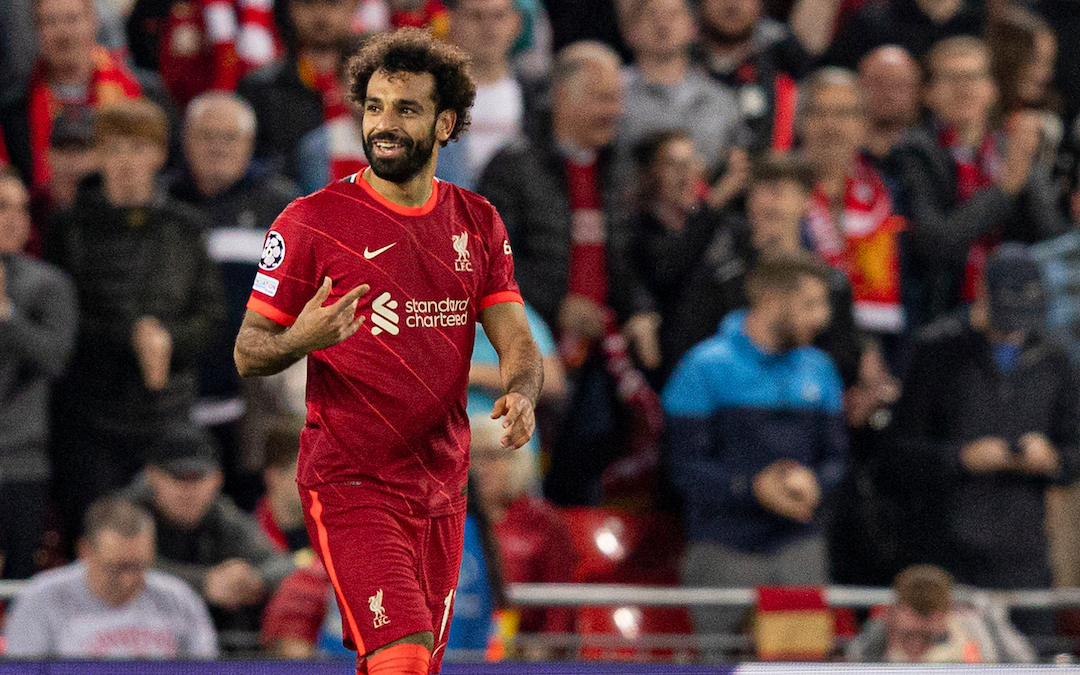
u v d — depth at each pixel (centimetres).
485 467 2103
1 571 2212
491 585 1916
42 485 2252
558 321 2464
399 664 998
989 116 3000
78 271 2314
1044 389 2462
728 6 2856
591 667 1286
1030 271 2464
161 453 2144
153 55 2828
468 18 2673
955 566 2439
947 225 2752
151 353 2259
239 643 2103
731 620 2192
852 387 2500
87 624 1977
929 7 3203
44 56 2534
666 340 2519
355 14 2703
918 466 2455
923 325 2762
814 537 2253
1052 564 2622
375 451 1040
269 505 2270
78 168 2469
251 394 2319
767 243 2492
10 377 2217
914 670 1220
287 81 2655
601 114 2511
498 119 2697
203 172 2466
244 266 2436
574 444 2450
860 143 2714
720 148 2761
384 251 1030
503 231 1097
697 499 2253
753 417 2258
